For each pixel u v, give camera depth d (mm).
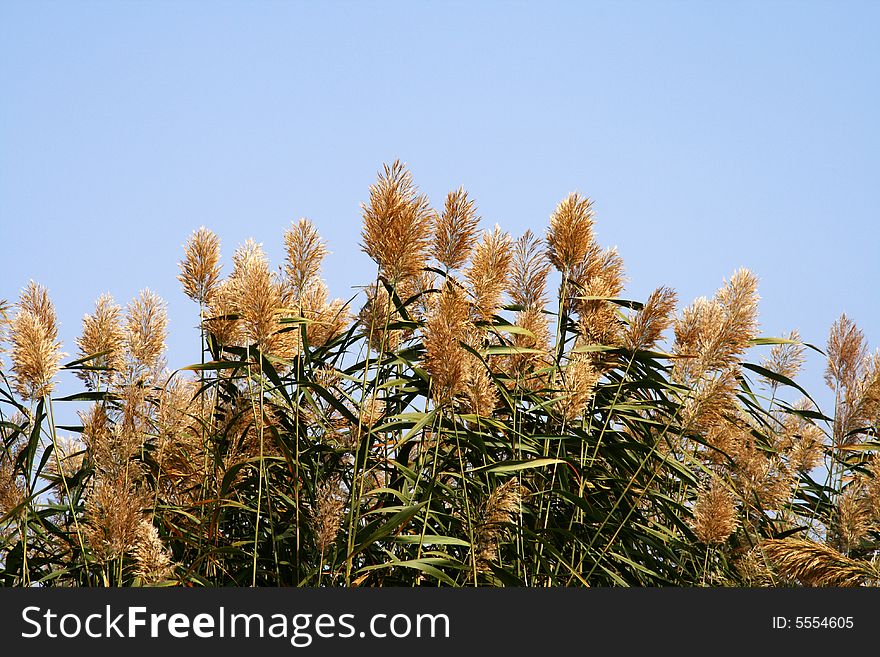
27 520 4844
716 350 5281
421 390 5082
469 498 5039
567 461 4703
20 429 5020
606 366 5602
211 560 4902
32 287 5449
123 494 4445
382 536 4367
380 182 4926
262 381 4801
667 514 5258
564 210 5816
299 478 4762
